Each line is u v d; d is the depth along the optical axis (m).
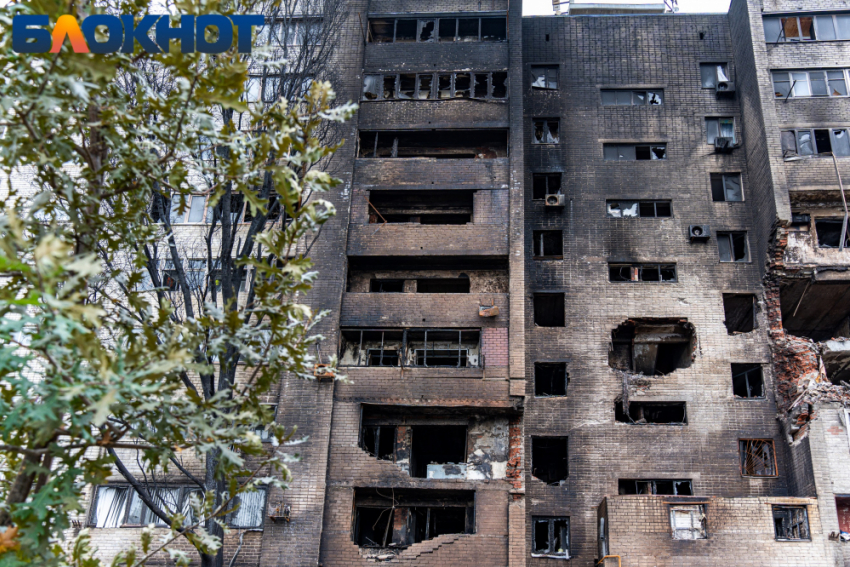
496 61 31.77
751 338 28.44
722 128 32.12
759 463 26.80
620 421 28.36
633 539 23.28
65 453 8.27
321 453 25.33
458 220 30.72
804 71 31.28
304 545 24.20
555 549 26.06
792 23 32.03
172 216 29.42
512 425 26.28
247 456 25.38
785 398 27.12
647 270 30.19
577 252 30.19
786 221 28.11
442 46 32.06
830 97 30.75
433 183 29.44
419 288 30.09
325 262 28.06
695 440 27.06
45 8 8.23
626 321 29.06
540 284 29.70
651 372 30.17
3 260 7.22
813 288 29.11
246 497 25.53
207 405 9.05
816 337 31.44
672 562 22.91
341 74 31.30
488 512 24.73
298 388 26.30
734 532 23.11
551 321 31.06
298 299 27.41
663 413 28.88
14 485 8.07
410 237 28.58
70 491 7.90
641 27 33.88
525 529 25.50
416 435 28.31
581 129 32.22
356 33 32.16
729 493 26.28
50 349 7.45
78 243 9.13
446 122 30.67
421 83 31.94
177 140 9.76
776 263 28.61
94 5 8.78
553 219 30.81
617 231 30.47
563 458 28.52
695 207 30.66
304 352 9.92
